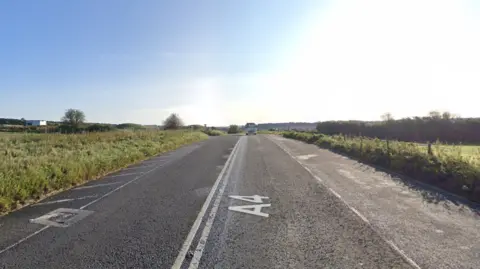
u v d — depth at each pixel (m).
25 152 14.04
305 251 4.85
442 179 9.77
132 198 8.40
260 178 11.21
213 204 7.70
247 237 5.47
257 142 32.19
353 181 10.45
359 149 17.72
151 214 6.89
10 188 8.03
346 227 5.91
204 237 5.49
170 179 11.20
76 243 5.26
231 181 10.73
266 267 4.35
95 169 12.16
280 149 23.12
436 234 5.53
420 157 12.06
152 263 4.51
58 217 6.74
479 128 28.91
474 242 5.16
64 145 17.25
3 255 4.83
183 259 4.62
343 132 39.53
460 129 29.77
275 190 9.20
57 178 9.98
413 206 7.34
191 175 12.02
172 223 6.26
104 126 42.81
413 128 32.44
